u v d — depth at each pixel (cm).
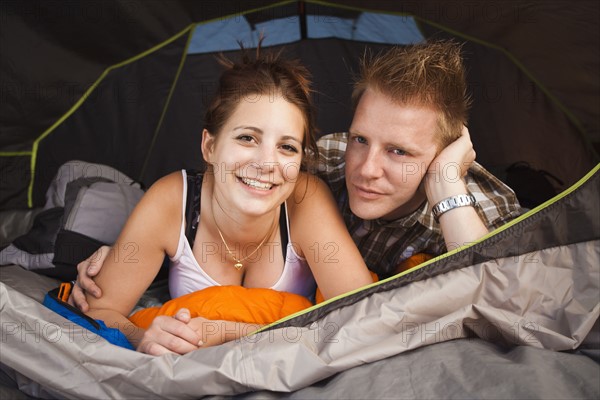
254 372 112
